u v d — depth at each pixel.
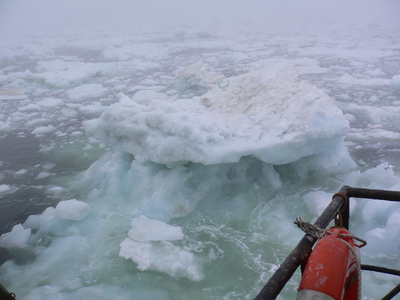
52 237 4.61
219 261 4.13
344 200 1.41
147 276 3.94
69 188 5.72
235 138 5.14
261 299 0.98
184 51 19.06
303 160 5.52
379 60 14.82
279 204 5.04
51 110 9.62
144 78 12.77
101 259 4.20
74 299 3.70
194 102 6.86
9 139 7.77
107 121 5.76
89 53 19.73
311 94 5.50
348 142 6.97
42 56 18.48
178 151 4.80
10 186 5.84
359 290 1.12
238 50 18.73
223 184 5.25
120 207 5.12
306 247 1.14
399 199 1.39
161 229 4.49
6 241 4.50
